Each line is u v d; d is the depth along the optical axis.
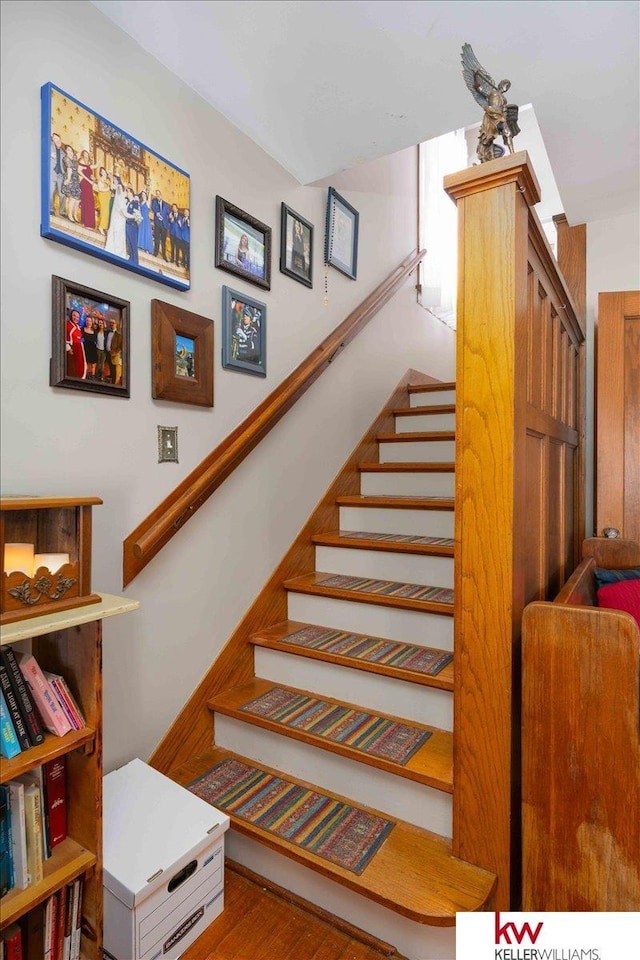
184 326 1.52
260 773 1.56
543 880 1.14
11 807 0.94
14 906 0.90
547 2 1.23
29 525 1.07
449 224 3.61
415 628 1.75
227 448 1.68
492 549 1.17
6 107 1.09
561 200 2.19
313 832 1.32
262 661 1.86
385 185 2.82
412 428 2.90
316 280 2.20
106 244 1.29
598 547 2.04
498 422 1.16
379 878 1.17
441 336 3.69
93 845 1.03
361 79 1.51
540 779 1.14
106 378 1.30
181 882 1.19
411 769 1.31
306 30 1.33
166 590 1.53
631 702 1.05
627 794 1.06
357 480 2.56
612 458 2.17
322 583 2.00
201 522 1.66
